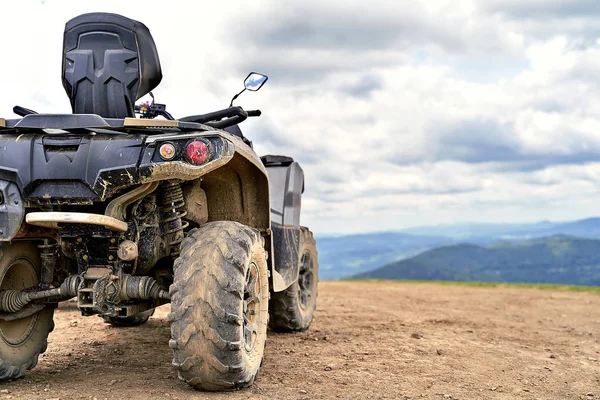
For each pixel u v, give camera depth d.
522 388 4.59
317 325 7.45
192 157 3.59
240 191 4.68
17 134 3.81
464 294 13.92
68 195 3.65
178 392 3.78
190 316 3.53
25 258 4.23
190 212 4.42
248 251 3.77
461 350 5.97
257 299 4.14
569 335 7.69
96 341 5.78
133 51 4.36
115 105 4.32
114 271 3.92
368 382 4.43
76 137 3.73
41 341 4.40
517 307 11.25
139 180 3.62
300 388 4.11
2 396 3.67
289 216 6.00
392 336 6.65
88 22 4.36
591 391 4.64
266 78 4.92
